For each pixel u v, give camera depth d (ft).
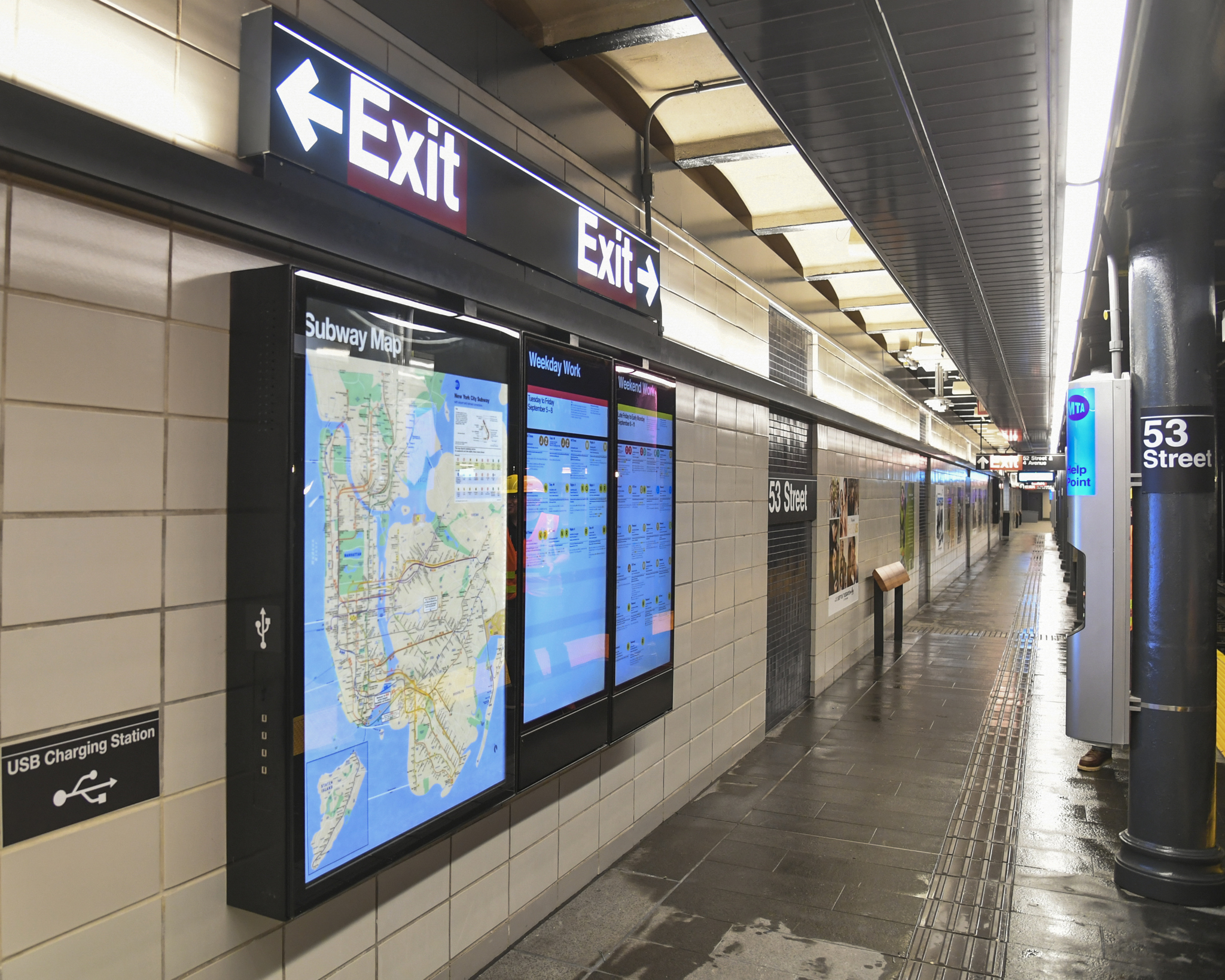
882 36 9.07
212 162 6.51
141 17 6.43
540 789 11.76
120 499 6.24
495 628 9.80
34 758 5.68
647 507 13.96
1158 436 13.01
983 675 29.78
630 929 11.65
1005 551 108.37
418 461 8.56
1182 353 12.92
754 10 8.50
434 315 8.75
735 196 19.67
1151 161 12.66
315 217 7.47
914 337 40.29
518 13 11.73
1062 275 17.31
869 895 12.71
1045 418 53.57
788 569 24.09
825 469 27.55
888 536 39.14
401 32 9.18
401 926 9.12
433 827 8.78
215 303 7.00
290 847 6.88
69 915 5.87
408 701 8.43
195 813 6.81
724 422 18.42
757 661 20.80
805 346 25.71
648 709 13.94
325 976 8.09
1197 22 8.85
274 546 6.90
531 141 11.60
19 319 5.61
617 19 11.80
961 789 17.61
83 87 6.01
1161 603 12.94
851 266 25.38
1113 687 13.09
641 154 14.73
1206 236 12.91
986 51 9.28
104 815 6.11
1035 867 13.79
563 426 11.40
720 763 18.39
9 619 5.54
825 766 19.17
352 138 7.98
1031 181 12.98
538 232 11.14
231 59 7.18
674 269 16.01
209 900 6.92
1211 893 12.35
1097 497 13.29
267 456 6.94
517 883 11.25
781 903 12.45
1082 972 10.57
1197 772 12.71
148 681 6.44
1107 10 7.97
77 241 5.97
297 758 6.94
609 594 12.55
